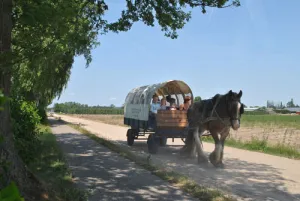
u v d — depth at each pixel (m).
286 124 43.00
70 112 126.44
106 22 10.67
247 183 8.70
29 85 20.94
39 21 5.14
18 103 10.38
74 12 5.62
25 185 5.26
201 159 11.28
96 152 13.20
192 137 12.19
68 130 25.41
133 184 8.00
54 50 5.75
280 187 8.31
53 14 5.23
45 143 13.90
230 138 18.42
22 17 5.07
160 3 9.81
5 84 5.21
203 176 9.48
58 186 7.02
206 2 8.30
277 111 127.62
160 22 10.57
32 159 9.05
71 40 8.27
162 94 16.81
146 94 14.89
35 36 5.51
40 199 5.34
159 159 12.48
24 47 5.35
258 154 14.12
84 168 9.84
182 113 13.95
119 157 11.95
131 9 10.57
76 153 12.88
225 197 6.85
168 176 8.60
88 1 8.20
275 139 22.70
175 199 6.84
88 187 7.58
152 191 7.41
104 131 27.23
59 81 30.92
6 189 1.54
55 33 5.63
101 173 9.16
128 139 16.95
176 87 15.53
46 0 5.60
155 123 13.75
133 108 16.67
